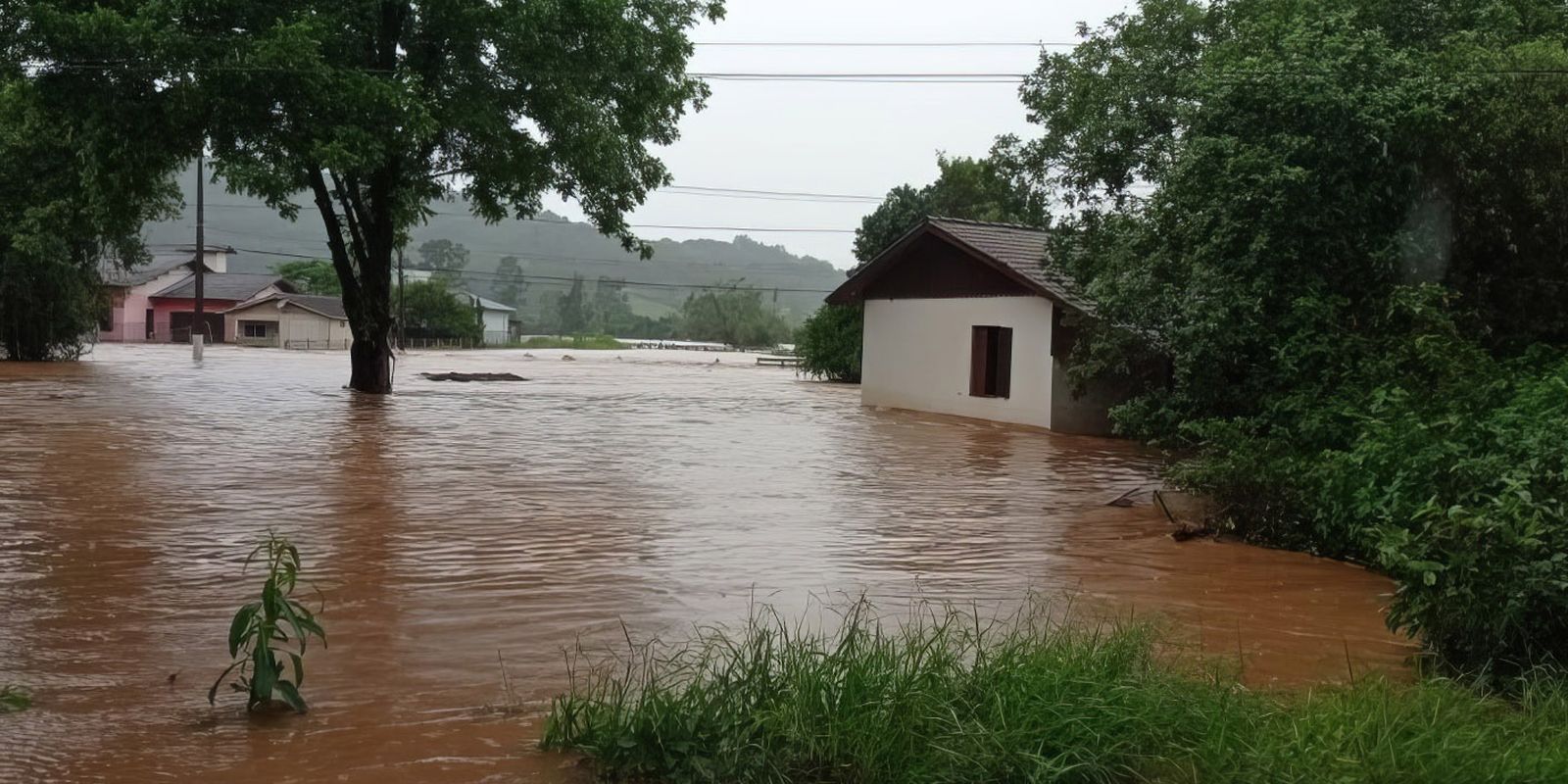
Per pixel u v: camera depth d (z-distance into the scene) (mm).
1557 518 6270
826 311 42062
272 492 11797
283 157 22438
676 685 5195
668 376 40562
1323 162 11938
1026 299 22781
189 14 20828
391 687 5723
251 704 5258
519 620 7031
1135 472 15375
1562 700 5285
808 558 9148
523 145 24953
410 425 19328
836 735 4512
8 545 8969
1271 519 10422
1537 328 12289
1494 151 11953
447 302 77875
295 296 68938
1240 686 5250
